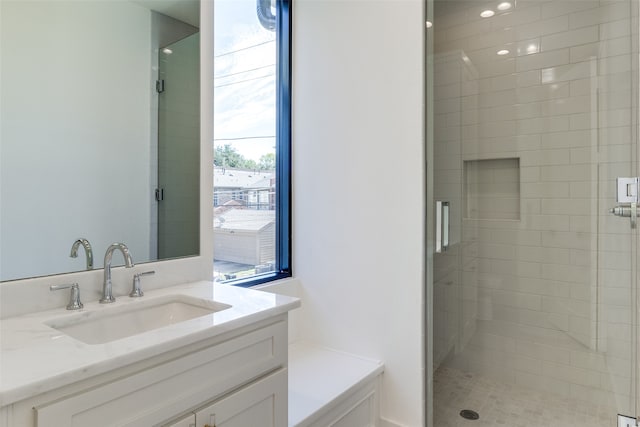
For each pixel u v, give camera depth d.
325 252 2.17
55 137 1.23
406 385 1.88
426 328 1.85
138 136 1.45
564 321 1.63
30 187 1.17
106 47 1.36
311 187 2.23
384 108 1.95
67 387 0.74
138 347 0.84
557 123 1.63
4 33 1.12
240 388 1.10
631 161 1.49
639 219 1.48
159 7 1.51
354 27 2.05
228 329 1.04
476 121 1.79
